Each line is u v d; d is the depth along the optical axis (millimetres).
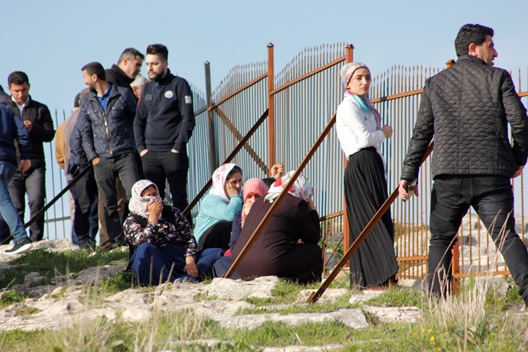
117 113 27953
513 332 12531
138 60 29750
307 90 23672
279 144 25375
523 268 14297
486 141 14750
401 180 15820
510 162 14789
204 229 23922
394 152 20031
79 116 28438
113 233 28422
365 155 18641
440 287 14625
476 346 12039
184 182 27656
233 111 28531
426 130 15570
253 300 17531
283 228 20297
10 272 24281
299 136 24156
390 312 15031
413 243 19672
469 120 14852
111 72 29500
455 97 15047
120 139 27953
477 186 14758
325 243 22531
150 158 27703
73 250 27531
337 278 20656
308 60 23625
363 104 19062
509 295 16078
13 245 27422
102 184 28078
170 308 16172
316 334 13945
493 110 14766
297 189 21297
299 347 13016
